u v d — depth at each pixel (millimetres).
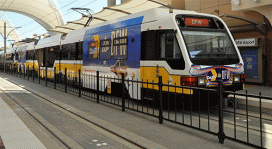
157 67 7652
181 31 7094
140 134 5129
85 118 6504
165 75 7402
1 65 35406
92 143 4523
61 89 13352
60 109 7785
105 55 10383
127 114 7125
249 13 13094
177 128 5625
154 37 7754
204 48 7262
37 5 47219
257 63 13055
